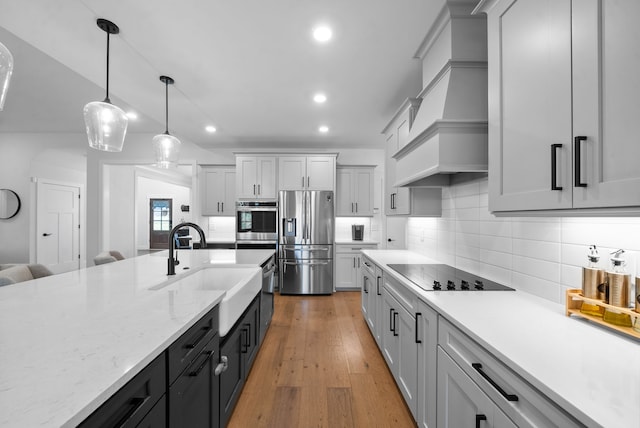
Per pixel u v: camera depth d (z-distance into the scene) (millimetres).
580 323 1138
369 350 2701
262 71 2469
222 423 1517
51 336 912
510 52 1218
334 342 2869
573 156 915
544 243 1480
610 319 1056
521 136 1156
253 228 4770
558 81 976
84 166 5984
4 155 4922
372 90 2869
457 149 1686
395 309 2061
